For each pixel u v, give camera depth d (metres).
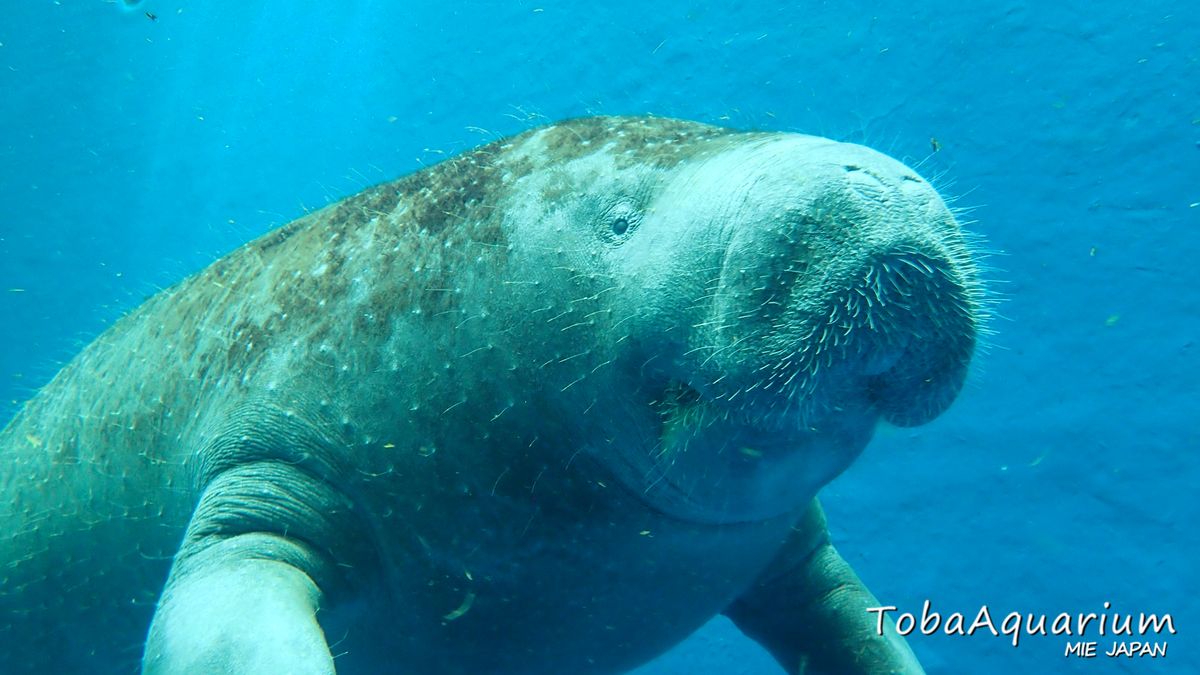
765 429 2.38
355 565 2.97
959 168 8.34
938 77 8.74
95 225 16.11
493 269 2.80
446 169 3.19
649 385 2.58
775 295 2.22
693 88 10.48
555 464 2.79
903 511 7.80
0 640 3.77
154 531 3.46
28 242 16.11
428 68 13.56
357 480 2.94
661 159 2.71
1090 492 7.10
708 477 2.60
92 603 3.66
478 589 2.99
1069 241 7.64
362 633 3.12
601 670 3.40
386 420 2.91
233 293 3.50
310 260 3.31
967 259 2.32
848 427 2.45
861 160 2.33
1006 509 7.37
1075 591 6.92
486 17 12.88
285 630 2.29
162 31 15.77
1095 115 7.82
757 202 2.31
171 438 3.39
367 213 3.29
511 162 3.01
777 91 9.83
